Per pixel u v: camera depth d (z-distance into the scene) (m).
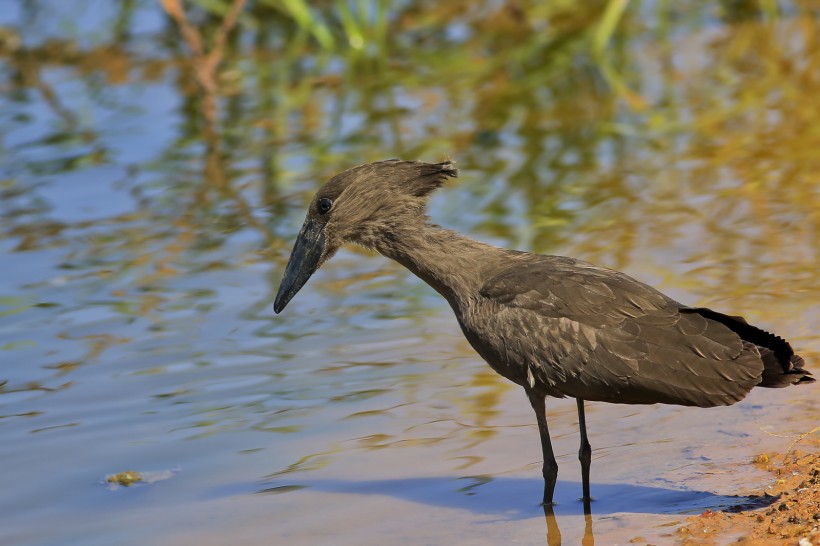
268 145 18.88
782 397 11.56
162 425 11.66
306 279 11.19
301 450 11.11
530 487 10.30
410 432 11.34
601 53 21.70
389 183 10.91
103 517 10.09
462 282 10.49
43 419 11.82
